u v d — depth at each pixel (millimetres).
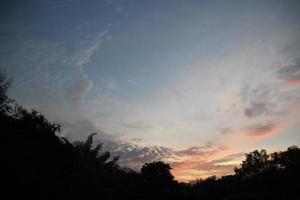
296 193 47406
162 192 39031
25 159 16625
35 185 15492
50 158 17906
